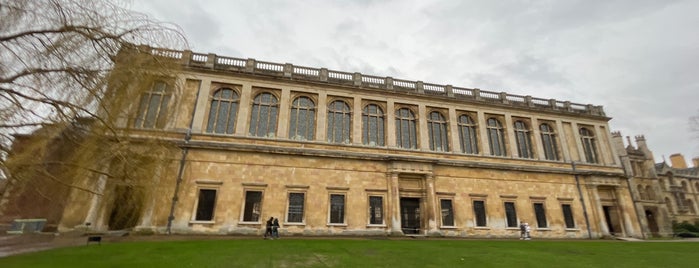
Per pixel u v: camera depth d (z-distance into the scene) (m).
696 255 19.33
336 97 36.53
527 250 20.44
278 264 13.97
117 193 16.12
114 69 13.33
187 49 16.03
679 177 67.50
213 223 28.80
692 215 64.12
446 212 34.97
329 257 15.91
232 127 33.00
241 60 35.41
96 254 15.00
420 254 17.50
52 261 12.71
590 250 21.28
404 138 37.12
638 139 58.47
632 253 19.97
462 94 41.00
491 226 35.25
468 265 14.86
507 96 42.84
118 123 13.88
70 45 12.16
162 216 27.88
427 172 34.84
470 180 36.50
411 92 38.41
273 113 34.44
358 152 34.12
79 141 12.95
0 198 11.52
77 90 12.36
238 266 13.29
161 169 16.38
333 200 32.41
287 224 30.22
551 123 42.66
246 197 30.48
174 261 13.72
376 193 33.38
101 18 13.14
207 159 30.48
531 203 37.47
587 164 41.16
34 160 11.68
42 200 12.80
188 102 32.31
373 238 28.72
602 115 44.75
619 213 40.28
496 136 40.38
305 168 32.44
